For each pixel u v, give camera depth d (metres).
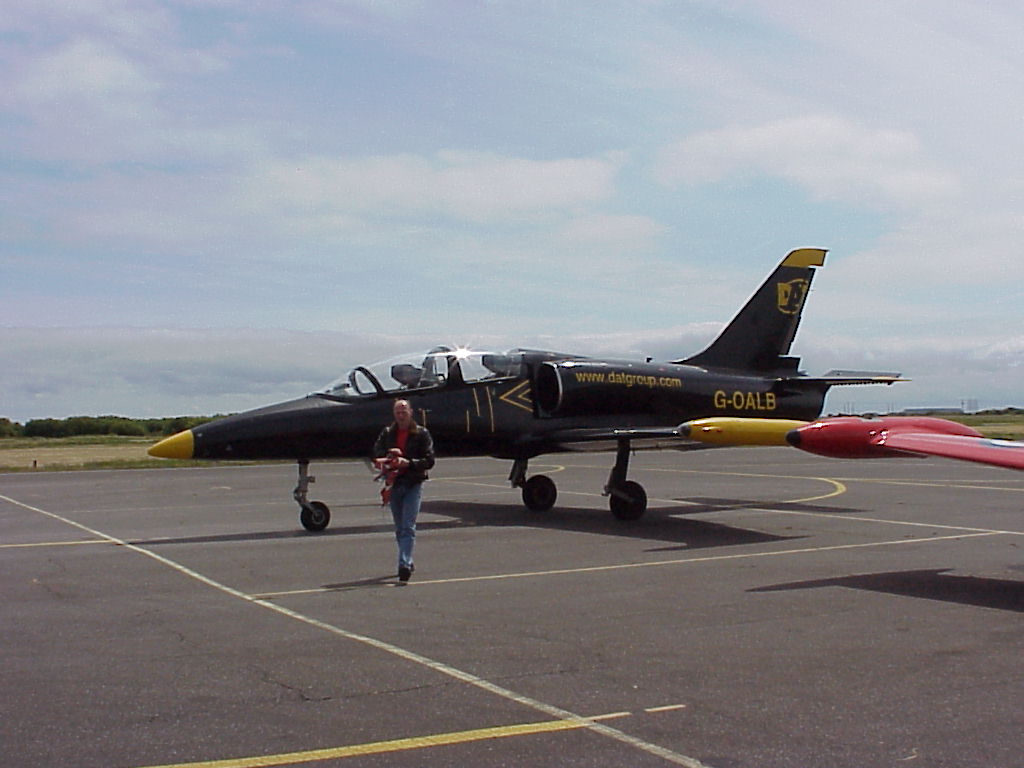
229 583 9.42
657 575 9.70
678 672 5.98
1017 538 12.37
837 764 4.43
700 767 4.39
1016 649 6.55
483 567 10.30
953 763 4.44
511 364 15.61
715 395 17.14
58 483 26.08
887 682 5.75
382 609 8.03
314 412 13.77
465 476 27.03
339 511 16.88
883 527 13.67
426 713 5.17
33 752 4.60
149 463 36.44
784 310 18.81
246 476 28.38
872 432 9.47
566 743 4.70
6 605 8.34
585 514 15.94
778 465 31.45
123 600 8.54
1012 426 64.94
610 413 16.06
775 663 6.20
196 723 5.02
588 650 6.55
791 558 10.80
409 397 14.54
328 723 5.01
